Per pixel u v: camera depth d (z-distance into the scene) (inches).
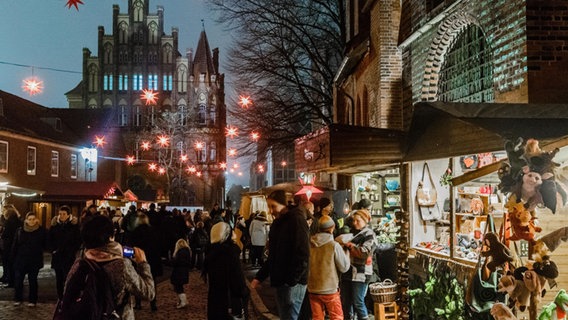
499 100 330.3
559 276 211.3
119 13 2957.7
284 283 267.3
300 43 1179.9
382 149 341.7
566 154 196.4
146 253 473.1
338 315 289.7
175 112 2859.3
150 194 2687.0
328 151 343.6
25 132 1355.8
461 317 260.7
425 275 316.2
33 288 456.4
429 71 459.2
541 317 203.0
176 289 467.5
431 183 383.2
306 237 266.4
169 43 2965.1
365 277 335.9
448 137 241.8
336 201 641.6
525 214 203.0
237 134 1197.7
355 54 737.6
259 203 1132.5
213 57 3038.9
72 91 3070.9
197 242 766.5
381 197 553.9
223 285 313.9
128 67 2938.0
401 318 332.5
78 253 413.7
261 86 1189.1
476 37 395.2
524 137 203.5
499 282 212.7
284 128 1195.9
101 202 1419.8
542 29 303.0
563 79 301.3
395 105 556.4
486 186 317.1
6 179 1266.0
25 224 458.0
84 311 177.9
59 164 1560.0
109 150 2282.2
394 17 563.2
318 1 1186.6
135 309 460.1
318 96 1236.5
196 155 2847.0
